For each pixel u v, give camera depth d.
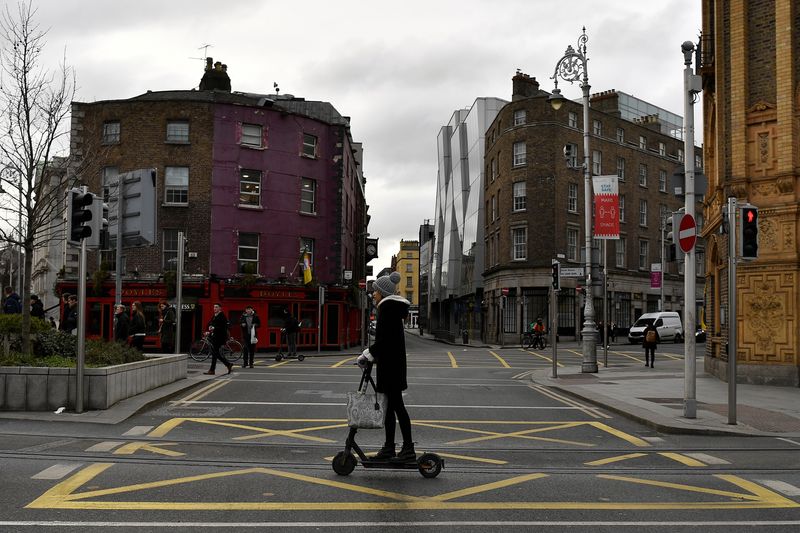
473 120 65.06
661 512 5.96
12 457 7.71
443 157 82.19
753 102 18.31
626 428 10.95
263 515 5.64
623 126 55.53
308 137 37.91
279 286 34.56
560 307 48.19
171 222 34.28
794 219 17.42
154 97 37.16
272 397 14.20
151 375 14.08
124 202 14.77
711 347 21.64
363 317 34.69
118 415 10.59
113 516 5.53
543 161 48.72
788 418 11.59
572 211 49.56
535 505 6.10
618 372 22.84
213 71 39.34
